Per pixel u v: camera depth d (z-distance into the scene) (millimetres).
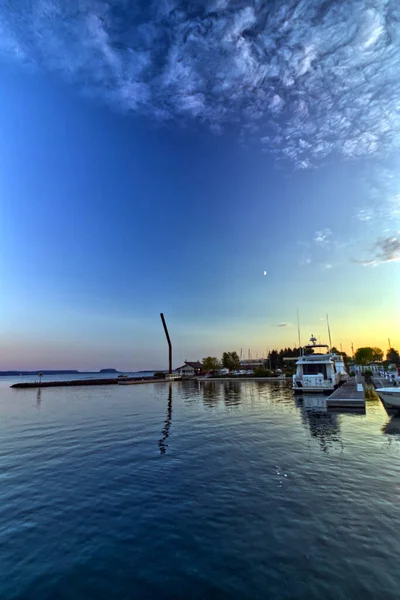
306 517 7586
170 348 100125
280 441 14766
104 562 6199
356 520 7391
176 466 11641
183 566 5996
